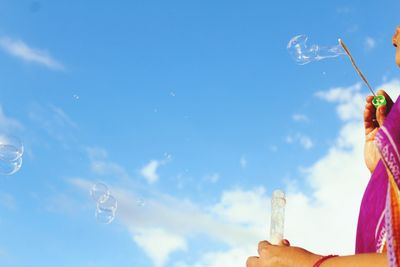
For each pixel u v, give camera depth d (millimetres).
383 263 1205
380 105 1621
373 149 1597
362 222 1450
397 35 1520
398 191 1243
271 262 1284
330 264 1229
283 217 1446
